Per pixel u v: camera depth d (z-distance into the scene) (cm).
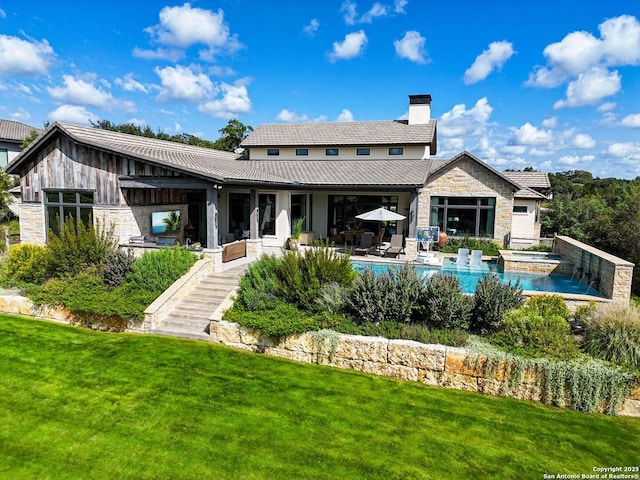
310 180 2225
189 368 1002
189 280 1432
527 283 1761
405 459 685
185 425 760
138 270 1408
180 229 2170
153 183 1677
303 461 669
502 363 923
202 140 6912
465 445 730
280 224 2220
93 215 1784
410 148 2716
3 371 963
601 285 1562
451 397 912
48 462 649
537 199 2855
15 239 2461
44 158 1839
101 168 1748
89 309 1264
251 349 1134
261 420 785
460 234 2597
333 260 1293
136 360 1041
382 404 866
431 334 1030
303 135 2977
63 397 852
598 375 866
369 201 2652
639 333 918
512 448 726
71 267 1473
